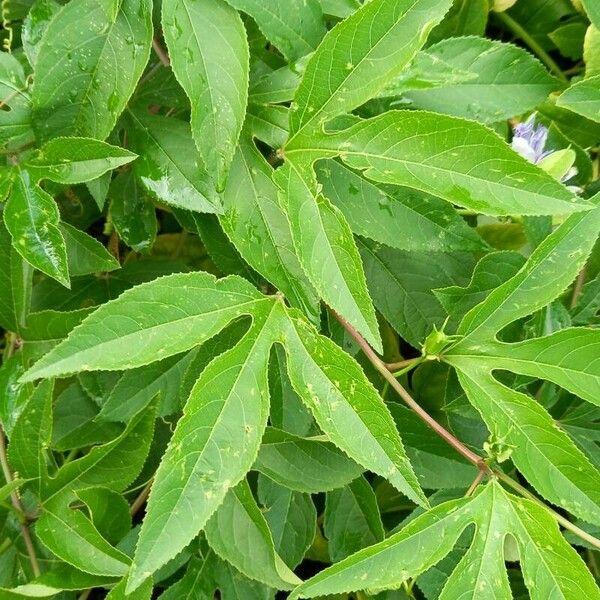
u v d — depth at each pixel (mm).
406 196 606
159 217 707
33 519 618
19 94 592
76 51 576
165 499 534
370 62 560
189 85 561
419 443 639
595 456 642
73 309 667
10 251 617
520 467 577
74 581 590
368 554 562
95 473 602
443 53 632
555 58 750
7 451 602
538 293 583
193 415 543
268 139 591
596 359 572
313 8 593
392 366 604
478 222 670
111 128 581
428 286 648
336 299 558
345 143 569
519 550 570
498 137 547
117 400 627
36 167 580
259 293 574
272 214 588
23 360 625
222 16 568
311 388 560
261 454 611
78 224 682
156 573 632
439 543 566
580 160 672
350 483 647
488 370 587
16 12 654
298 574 710
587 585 563
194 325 559
